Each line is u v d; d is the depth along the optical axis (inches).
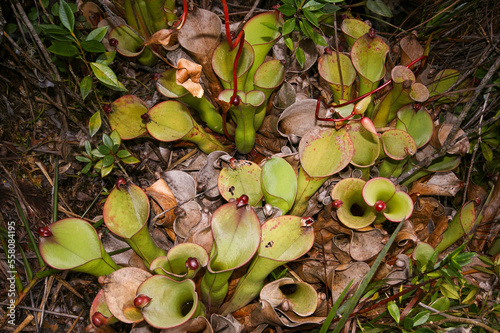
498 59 21.3
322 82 27.5
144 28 26.1
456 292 21.3
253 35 24.7
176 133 23.3
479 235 25.5
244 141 24.8
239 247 18.7
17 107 25.7
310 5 22.5
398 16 35.5
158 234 23.7
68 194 25.5
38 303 22.7
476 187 27.0
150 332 20.1
